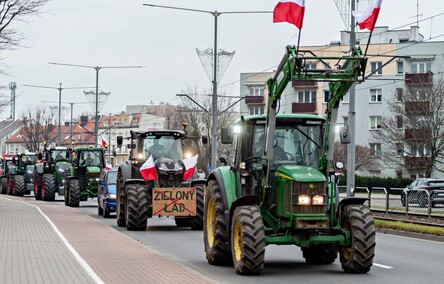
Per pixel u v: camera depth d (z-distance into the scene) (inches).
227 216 931.3
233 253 887.1
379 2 859.4
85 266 900.6
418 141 3750.0
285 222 866.8
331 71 839.1
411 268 940.6
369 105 4820.4
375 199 2101.4
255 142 932.0
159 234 1488.7
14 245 1157.1
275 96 866.8
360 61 835.4
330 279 831.7
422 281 817.5
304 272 896.9
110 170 2063.2
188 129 4362.7
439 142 3740.2
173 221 1951.3
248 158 927.0
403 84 4751.5
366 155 4527.6
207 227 1008.2
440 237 1409.9
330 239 868.6
